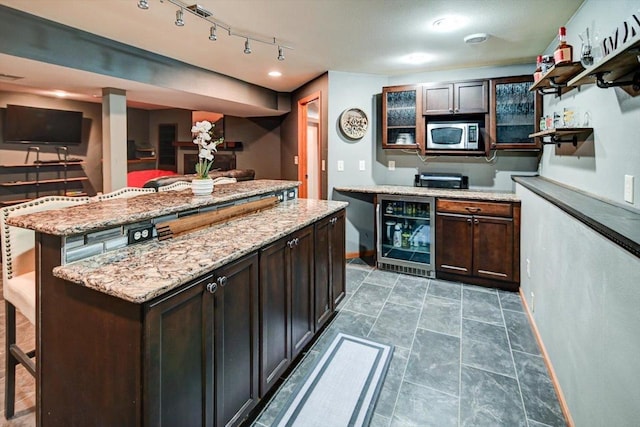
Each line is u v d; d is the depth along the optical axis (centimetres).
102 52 315
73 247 139
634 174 156
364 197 454
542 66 252
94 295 123
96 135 650
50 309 139
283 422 173
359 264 427
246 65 396
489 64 384
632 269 109
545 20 263
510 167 393
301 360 226
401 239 401
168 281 120
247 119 667
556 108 299
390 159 448
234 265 154
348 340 249
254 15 257
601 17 203
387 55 352
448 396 192
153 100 455
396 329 265
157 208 176
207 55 360
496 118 366
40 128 560
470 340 249
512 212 329
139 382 114
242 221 221
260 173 660
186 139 760
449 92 378
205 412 139
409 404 186
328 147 430
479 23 270
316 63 385
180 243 168
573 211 158
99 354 123
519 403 186
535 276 262
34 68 296
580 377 157
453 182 404
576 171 238
